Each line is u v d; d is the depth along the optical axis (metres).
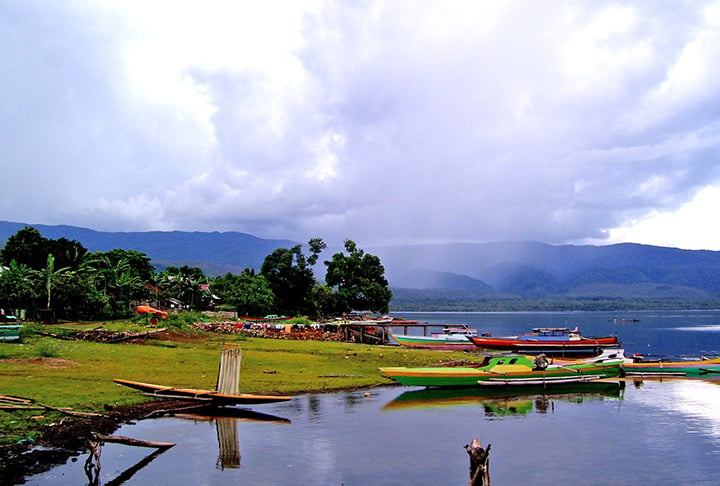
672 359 39.03
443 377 30.22
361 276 104.19
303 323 73.12
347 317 90.00
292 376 31.73
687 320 165.75
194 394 22.23
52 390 22.73
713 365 36.56
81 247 78.62
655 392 30.38
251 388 27.80
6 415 18.45
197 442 18.03
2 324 35.75
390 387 30.27
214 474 15.12
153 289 84.25
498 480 15.55
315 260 102.69
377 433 20.08
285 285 100.50
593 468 16.56
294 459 16.67
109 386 24.52
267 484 14.51
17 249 70.06
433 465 16.42
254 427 20.20
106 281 69.12
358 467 16.11
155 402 22.81
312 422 21.41
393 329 108.62
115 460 15.95
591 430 21.19
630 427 21.75
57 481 13.84
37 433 16.92
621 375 34.81
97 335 42.97
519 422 22.48
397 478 15.23
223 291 95.38
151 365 31.55
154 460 16.08
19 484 13.52
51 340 38.53
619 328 115.25
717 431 21.09
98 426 18.48
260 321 76.19
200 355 37.44
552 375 31.73
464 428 21.28
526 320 184.00
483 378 30.48
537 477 15.79
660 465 16.89
